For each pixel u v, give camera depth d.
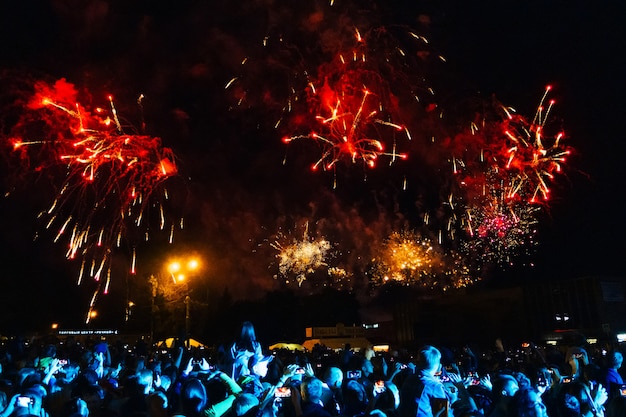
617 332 34.12
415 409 6.12
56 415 8.26
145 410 6.81
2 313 43.94
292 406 6.40
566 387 7.07
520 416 6.01
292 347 27.69
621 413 6.71
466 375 10.15
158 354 16.70
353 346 32.84
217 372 7.24
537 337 37.66
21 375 8.67
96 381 8.21
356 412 6.93
